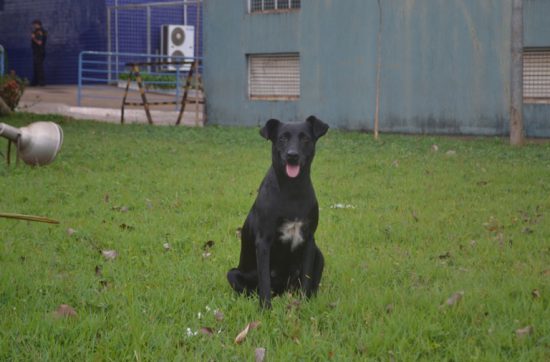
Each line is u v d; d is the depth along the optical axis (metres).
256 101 22.11
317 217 5.56
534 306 5.46
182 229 8.33
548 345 4.79
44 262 6.86
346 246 7.55
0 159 13.26
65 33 35.88
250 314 5.36
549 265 6.84
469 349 4.68
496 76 18.64
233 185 11.16
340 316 5.30
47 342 4.71
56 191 10.47
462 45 18.97
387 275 6.43
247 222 5.71
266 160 14.08
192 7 36.25
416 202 9.93
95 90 32.62
